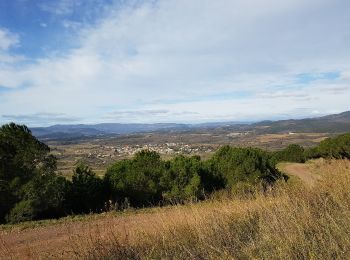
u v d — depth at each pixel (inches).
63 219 647.8
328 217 188.1
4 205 815.1
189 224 234.5
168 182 1039.6
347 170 285.6
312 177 300.2
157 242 223.9
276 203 242.1
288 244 165.9
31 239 442.3
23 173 874.1
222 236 212.1
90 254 210.1
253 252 174.7
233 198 291.0
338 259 147.0
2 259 245.6
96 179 1026.7
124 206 674.8
